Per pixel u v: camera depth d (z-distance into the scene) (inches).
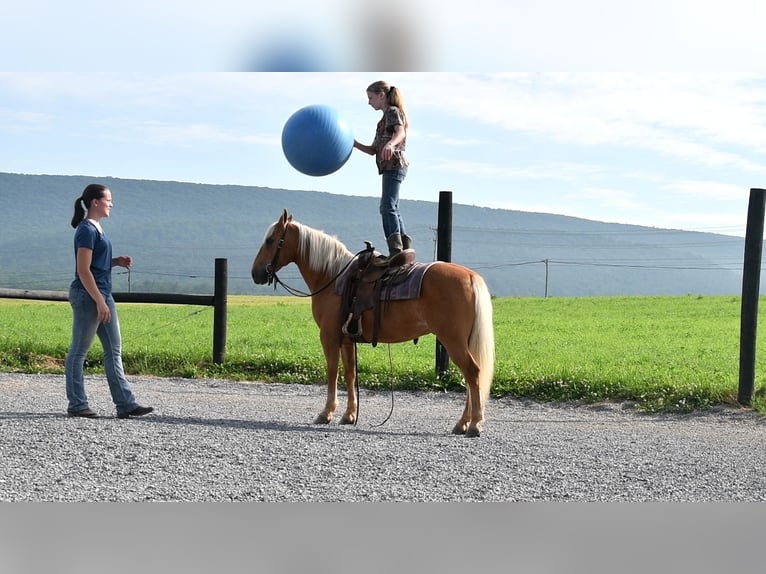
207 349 640.4
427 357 622.2
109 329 354.9
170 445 298.0
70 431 315.9
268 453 289.9
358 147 367.2
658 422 386.3
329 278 367.2
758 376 536.1
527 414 405.7
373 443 312.7
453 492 247.6
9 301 1659.7
